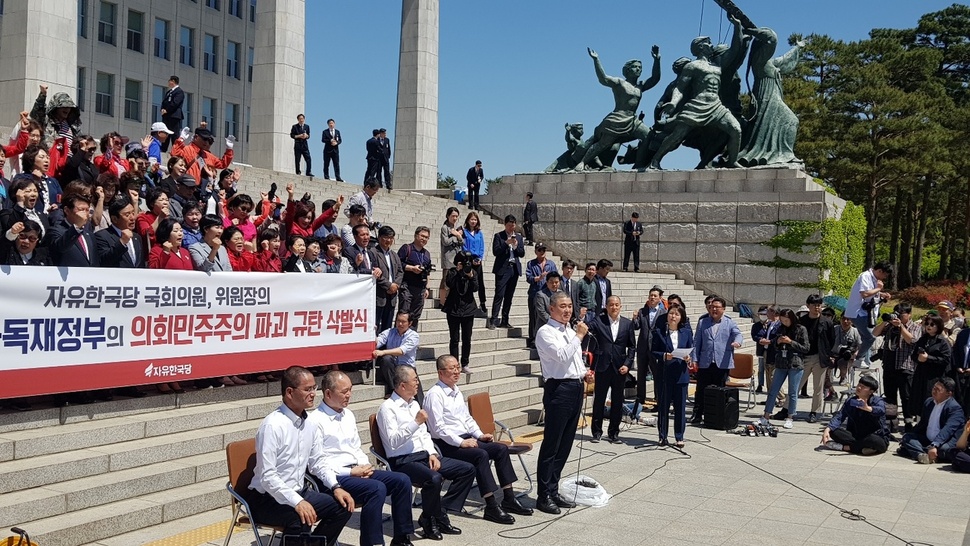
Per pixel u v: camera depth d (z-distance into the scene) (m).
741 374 15.64
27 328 7.54
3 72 18.11
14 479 6.87
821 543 7.74
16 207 7.95
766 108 28.38
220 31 46.75
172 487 7.80
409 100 33.47
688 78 28.62
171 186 11.39
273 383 10.27
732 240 27.19
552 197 30.19
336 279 10.84
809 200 26.05
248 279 9.66
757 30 28.20
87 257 8.19
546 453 8.62
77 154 10.69
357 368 11.55
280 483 6.32
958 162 48.56
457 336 13.27
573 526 8.13
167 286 8.75
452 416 8.59
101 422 8.23
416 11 33.53
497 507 8.25
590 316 14.10
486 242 25.66
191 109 45.03
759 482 10.16
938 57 50.78
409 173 33.38
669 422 14.51
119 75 40.50
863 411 12.29
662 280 26.69
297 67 28.19
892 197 58.03
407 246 13.14
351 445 7.29
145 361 8.56
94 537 6.76
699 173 27.95
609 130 29.86
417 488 8.71
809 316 15.02
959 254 65.25
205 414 8.95
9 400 7.86
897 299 46.28
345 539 7.62
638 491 9.57
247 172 21.53
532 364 15.41
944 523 8.52
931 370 13.12
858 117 46.72
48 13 18.09
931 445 11.54
